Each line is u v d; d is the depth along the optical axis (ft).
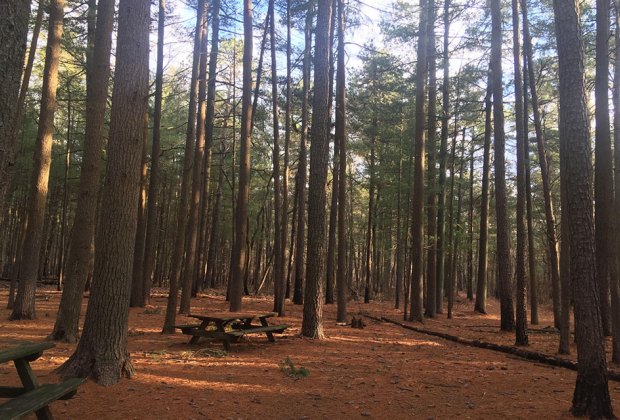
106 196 20.20
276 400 18.44
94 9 48.29
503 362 29.37
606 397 16.93
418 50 56.29
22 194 95.91
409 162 64.08
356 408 17.88
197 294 79.00
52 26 40.09
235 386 20.07
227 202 111.86
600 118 29.96
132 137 20.53
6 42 10.60
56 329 29.50
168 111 82.17
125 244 20.24
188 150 36.99
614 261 29.17
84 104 70.95
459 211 81.05
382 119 68.54
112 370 19.42
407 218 61.82
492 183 104.37
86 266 30.40
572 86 18.21
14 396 13.87
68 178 80.07
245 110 53.67
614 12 39.34
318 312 36.09
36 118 73.00
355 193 129.39
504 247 46.65
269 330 31.50
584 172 17.72
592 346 17.12
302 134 66.95
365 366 25.88
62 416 15.34
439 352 32.45
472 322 57.47
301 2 58.59
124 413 15.92
